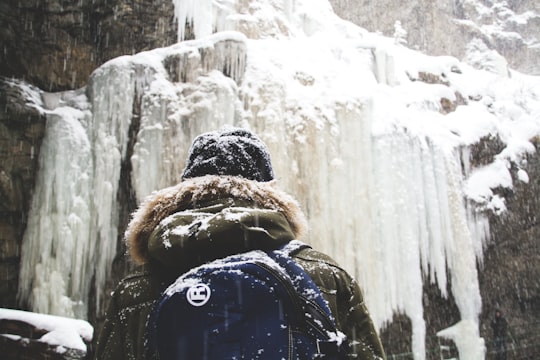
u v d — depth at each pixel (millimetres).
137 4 9859
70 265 7906
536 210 11750
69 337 3723
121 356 1298
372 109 9703
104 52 9695
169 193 1447
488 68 18781
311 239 8656
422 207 9680
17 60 8805
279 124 8984
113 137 8477
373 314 8719
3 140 8047
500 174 11523
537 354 11039
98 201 8164
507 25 22922
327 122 9250
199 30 10422
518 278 11180
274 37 11523
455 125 11953
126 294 1342
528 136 12859
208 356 1117
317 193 8852
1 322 3879
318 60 10297
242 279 1190
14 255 7914
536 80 19328
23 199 8102
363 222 9008
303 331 1194
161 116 8562
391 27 19422
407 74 13672
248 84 9117
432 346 9852
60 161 8266
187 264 1293
